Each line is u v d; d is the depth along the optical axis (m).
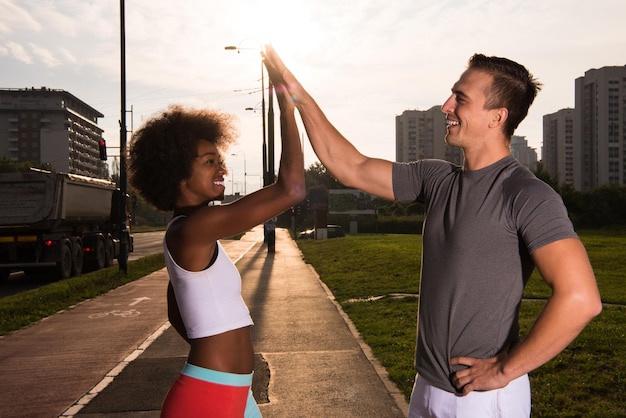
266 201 2.07
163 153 2.28
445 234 2.26
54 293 13.44
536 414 4.97
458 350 2.16
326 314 10.89
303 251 32.84
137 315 11.25
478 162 2.31
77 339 9.05
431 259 2.29
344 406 5.52
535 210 2.04
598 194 62.44
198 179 2.32
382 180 2.62
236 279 2.27
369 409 5.43
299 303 12.40
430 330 2.24
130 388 6.32
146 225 107.88
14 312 11.24
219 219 2.07
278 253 31.17
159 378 6.71
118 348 8.34
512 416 2.13
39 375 6.93
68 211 17.83
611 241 28.80
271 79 2.32
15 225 16.84
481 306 2.13
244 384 2.25
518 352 1.97
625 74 109.69
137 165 2.36
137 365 7.32
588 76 112.44
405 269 18.06
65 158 155.62
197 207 2.37
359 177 2.67
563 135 126.94
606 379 5.81
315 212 49.12
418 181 2.55
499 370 2.00
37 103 157.62
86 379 6.71
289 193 2.07
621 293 12.09
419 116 136.88
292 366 7.00
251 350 2.29
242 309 2.27
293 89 2.46
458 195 2.28
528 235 2.04
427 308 2.26
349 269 20.20
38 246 17.05
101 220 21.64
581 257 1.95
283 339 8.58
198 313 2.18
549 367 6.34
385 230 67.88
